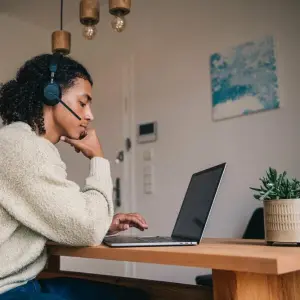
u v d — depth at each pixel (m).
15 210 0.99
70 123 1.21
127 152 3.30
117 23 1.69
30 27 3.84
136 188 3.20
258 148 2.54
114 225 1.37
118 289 1.22
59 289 1.14
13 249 1.02
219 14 2.86
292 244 1.01
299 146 2.36
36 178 0.98
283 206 1.02
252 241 1.21
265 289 0.84
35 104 1.19
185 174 2.91
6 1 3.50
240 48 2.70
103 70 3.59
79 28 3.82
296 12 2.46
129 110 3.34
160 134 3.10
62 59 1.23
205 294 1.30
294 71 2.43
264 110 2.54
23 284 1.04
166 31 3.18
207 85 2.86
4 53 3.62
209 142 2.80
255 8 2.66
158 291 1.41
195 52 2.97
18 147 1.00
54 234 1.00
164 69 3.15
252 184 2.55
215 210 2.71
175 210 2.94
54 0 3.48
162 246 0.99
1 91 1.25
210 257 0.76
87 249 1.02
